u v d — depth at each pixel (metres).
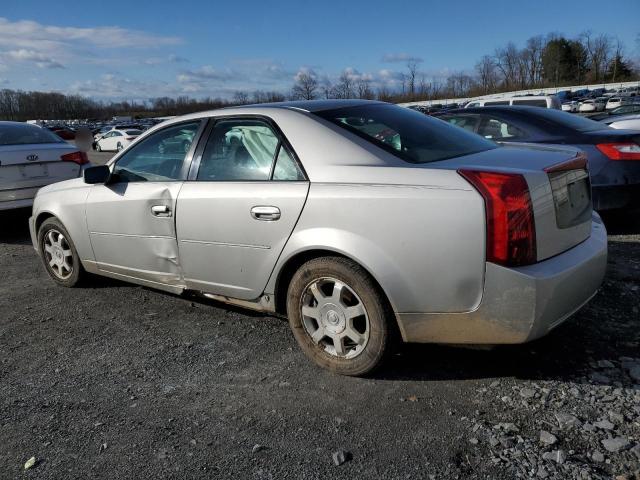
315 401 2.90
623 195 5.59
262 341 3.65
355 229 2.86
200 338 3.75
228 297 3.61
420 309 2.77
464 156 3.09
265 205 3.19
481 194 2.59
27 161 6.89
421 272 2.71
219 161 3.56
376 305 2.88
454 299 2.68
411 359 3.26
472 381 2.99
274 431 2.66
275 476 2.35
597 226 3.29
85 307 4.45
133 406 2.95
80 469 2.46
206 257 3.57
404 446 2.48
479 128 6.57
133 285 4.93
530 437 2.48
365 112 3.51
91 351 3.65
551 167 2.80
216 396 3.01
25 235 7.49
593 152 5.64
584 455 2.34
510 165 2.83
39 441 2.68
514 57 83.75
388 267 2.78
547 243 2.70
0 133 7.23
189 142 3.77
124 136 29.55
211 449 2.55
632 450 2.34
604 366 3.04
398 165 2.93
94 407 2.96
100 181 4.10
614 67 82.00
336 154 3.08
